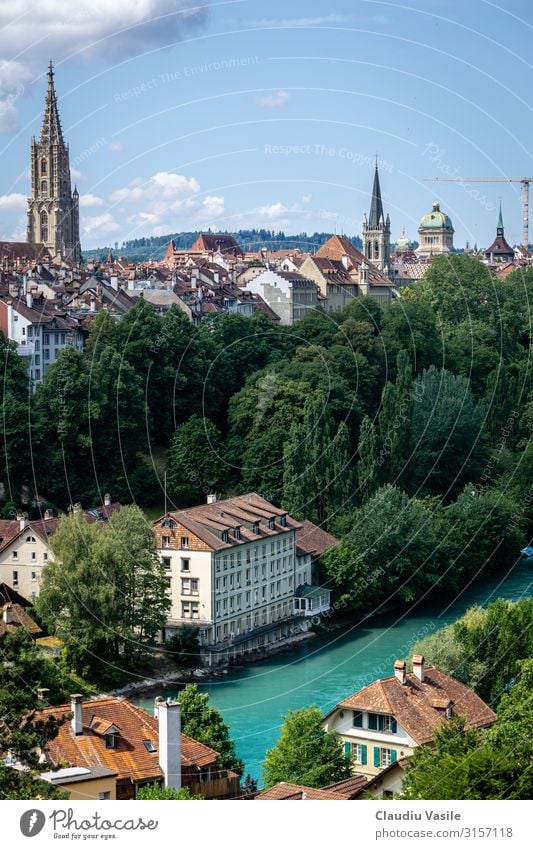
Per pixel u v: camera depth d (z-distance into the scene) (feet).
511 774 342.85
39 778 316.19
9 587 629.92
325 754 404.77
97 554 583.99
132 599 597.11
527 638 491.31
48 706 395.96
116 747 354.13
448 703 430.20
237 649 634.84
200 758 370.32
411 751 416.05
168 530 643.45
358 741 427.33
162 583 610.24
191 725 417.49
